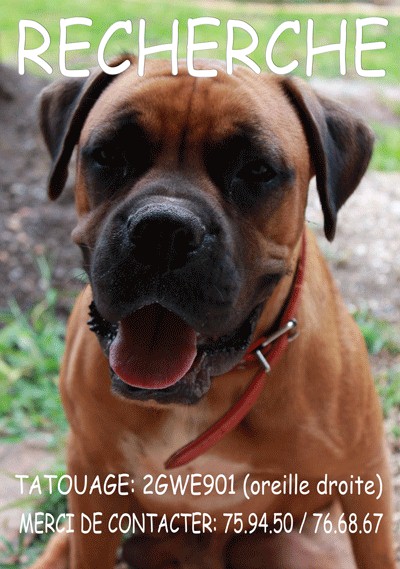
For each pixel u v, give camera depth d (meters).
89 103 1.01
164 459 1.01
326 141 0.99
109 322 0.94
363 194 2.12
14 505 1.24
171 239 0.86
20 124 2.07
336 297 1.07
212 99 0.92
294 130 0.96
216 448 1.00
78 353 1.02
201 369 0.93
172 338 0.92
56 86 1.11
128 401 0.94
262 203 0.93
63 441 1.37
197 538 1.14
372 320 1.60
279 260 0.95
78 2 4.85
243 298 0.92
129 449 1.02
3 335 1.56
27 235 1.79
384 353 1.56
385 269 1.79
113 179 0.94
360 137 1.04
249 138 0.92
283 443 0.99
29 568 1.17
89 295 1.03
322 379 0.99
